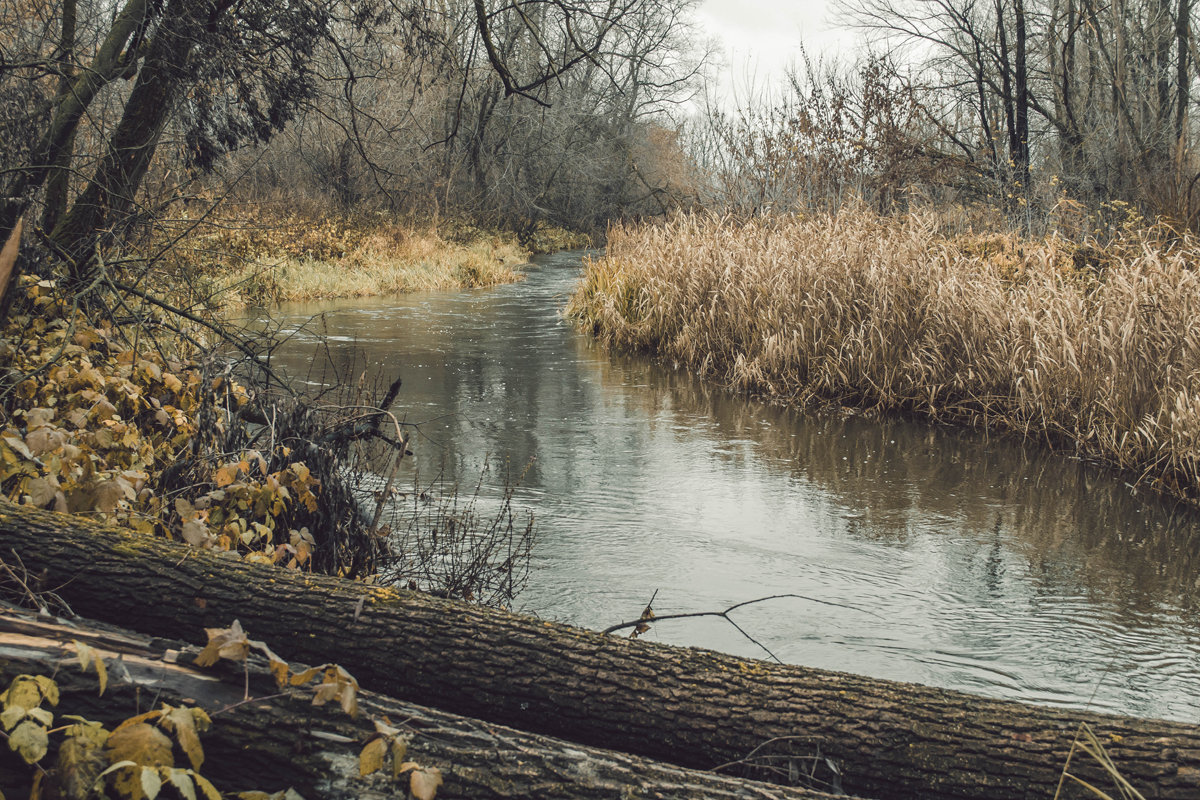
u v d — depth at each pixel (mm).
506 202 36438
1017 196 15047
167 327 5371
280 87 7730
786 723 2469
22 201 5980
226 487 3922
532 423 8758
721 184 16672
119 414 4375
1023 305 9039
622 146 40938
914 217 10727
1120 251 10219
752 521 6031
